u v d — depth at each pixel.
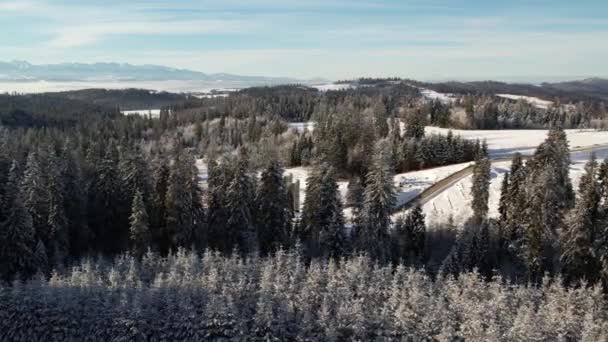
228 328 49.47
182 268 58.41
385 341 48.12
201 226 71.56
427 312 49.09
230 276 55.31
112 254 72.88
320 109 184.38
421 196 88.62
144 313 50.12
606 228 56.50
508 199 70.69
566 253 58.09
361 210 69.69
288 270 57.44
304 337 48.78
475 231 64.38
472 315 47.03
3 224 58.69
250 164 87.31
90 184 76.19
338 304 51.94
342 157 115.88
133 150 77.38
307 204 71.38
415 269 61.25
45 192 65.38
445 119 185.75
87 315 50.59
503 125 193.25
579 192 66.06
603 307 51.41
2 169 73.06
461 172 101.50
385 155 70.56
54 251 64.38
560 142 74.25
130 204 72.44
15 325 50.34
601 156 104.12
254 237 69.31
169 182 69.12
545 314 47.91
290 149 138.00
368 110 181.00
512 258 65.81
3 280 56.81
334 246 66.19
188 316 49.91
